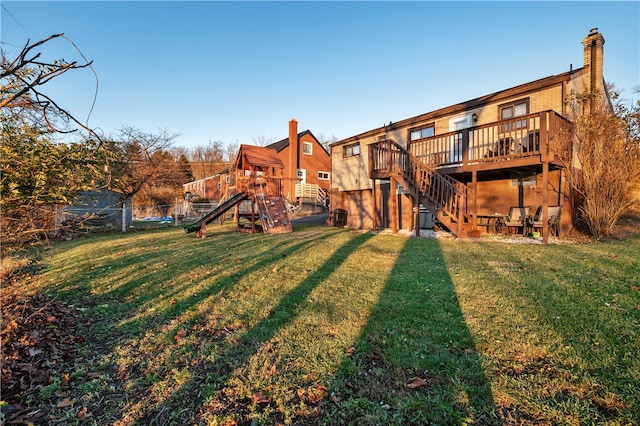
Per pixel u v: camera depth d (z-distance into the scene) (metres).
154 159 16.11
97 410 2.12
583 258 5.98
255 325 3.41
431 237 9.84
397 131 14.44
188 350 2.92
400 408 2.06
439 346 2.83
